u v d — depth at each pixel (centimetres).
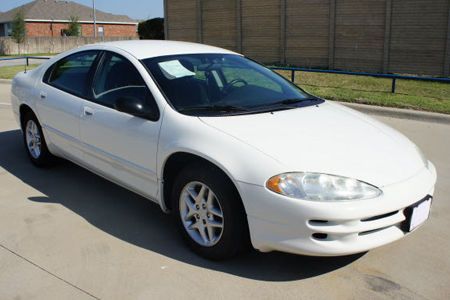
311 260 331
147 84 375
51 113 472
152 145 352
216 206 321
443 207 430
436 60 1301
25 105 522
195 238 335
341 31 1485
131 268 319
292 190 280
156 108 360
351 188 281
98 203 431
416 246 354
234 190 304
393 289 297
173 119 344
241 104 376
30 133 534
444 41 1276
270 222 287
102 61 432
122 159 388
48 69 504
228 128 324
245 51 1748
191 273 313
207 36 1848
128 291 292
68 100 447
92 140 418
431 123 777
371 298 287
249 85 412
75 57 471
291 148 303
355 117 388
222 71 419
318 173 284
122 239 362
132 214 408
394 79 959
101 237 364
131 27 6206
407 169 312
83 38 4662
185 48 441
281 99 402
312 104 404
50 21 5359
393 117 826
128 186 396
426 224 393
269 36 1672
